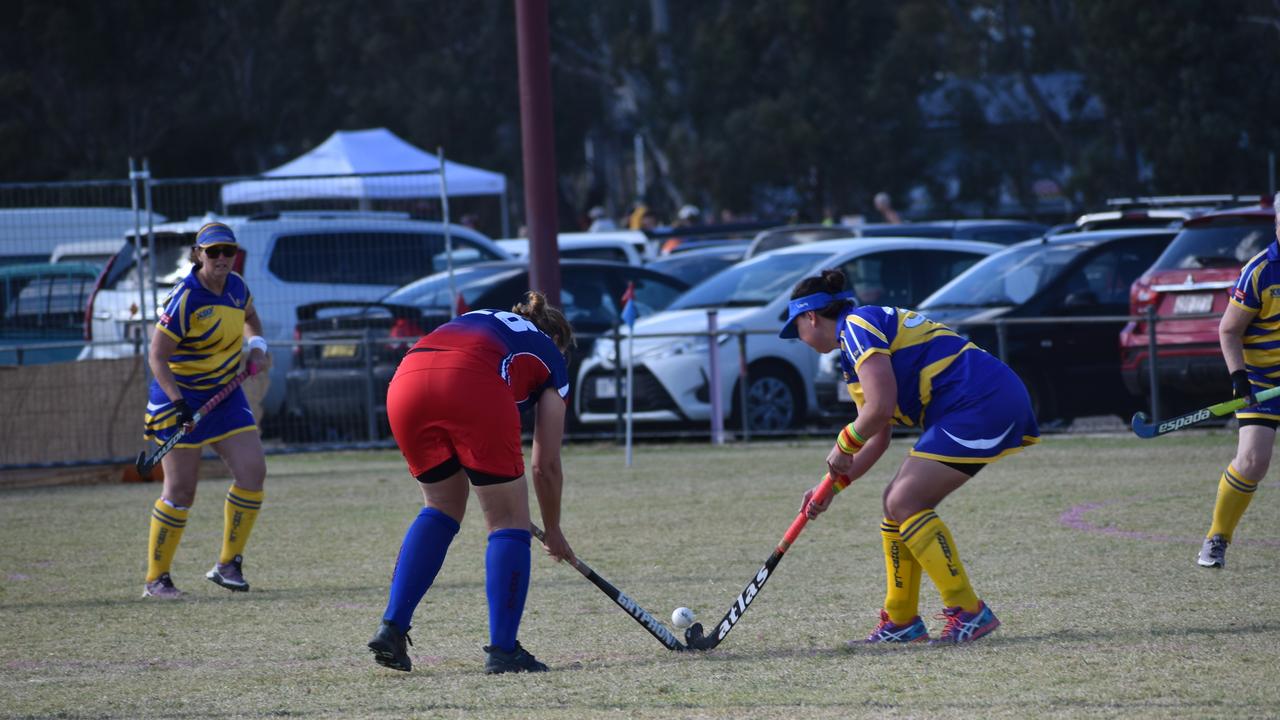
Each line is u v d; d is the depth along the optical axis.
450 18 142.38
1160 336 47.84
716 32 126.12
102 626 24.48
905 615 21.36
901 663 19.81
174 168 140.00
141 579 29.28
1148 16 113.69
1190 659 19.34
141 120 136.50
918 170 126.75
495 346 20.28
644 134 136.12
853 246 56.50
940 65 131.12
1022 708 17.14
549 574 28.12
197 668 21.08
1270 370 26.19
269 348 54.69
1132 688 17.89
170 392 27.31
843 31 123.31
